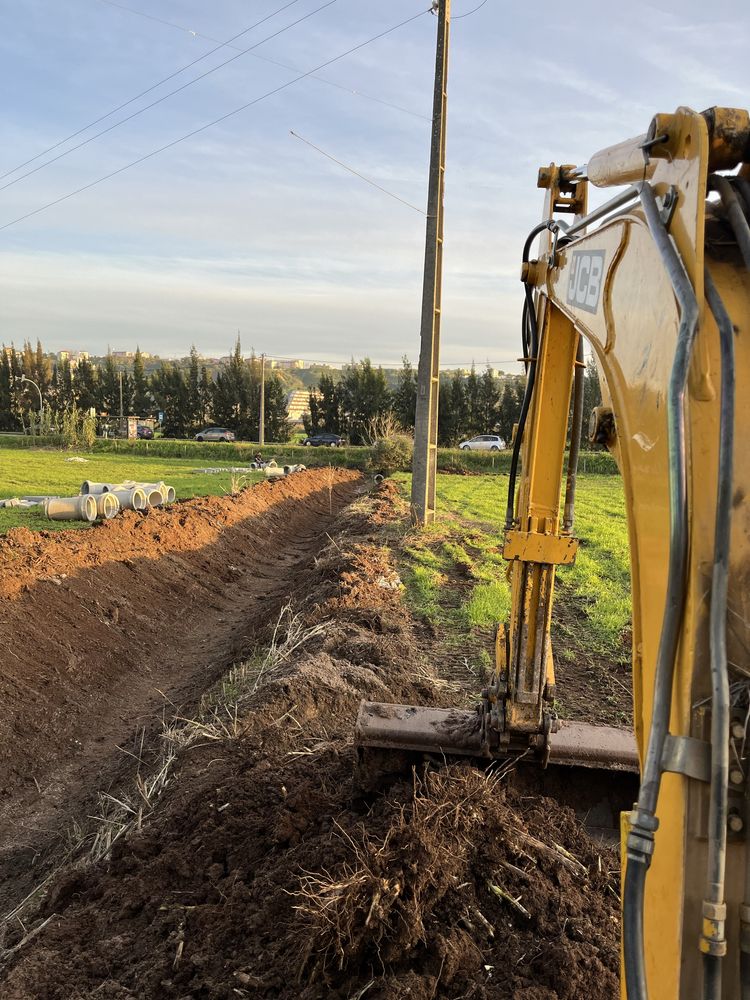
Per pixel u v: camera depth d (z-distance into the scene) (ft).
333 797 16.93
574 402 13.12
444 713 17.28
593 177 8.85
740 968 5.47
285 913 12.92
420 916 11.80
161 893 14.76
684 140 6.19
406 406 225.15
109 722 28.14
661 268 6.56
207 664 34.99
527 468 13.57
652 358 6.65
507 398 208.95
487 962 11.77
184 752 21.34
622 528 64.64
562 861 13.93
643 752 6.66
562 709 25.70
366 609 33.76
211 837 15.84
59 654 29.53
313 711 23.04
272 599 45.83
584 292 9.54
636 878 5.50
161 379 269.44
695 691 5.60
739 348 5.90
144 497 65.72
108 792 21.94
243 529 61.67
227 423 250.78
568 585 43.96
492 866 13.23
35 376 282.97
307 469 130.41
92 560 38.37
